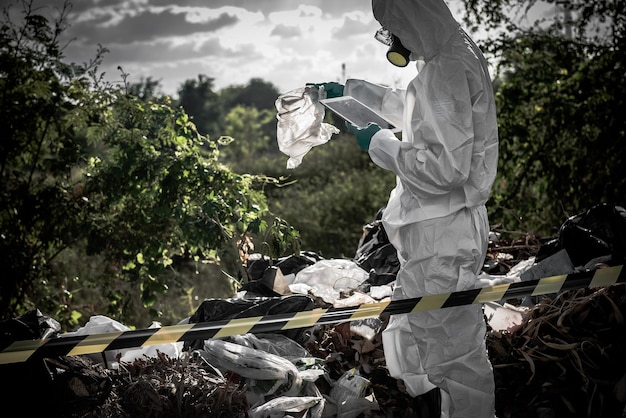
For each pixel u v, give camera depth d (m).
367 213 11.84
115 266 6.27
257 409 3.44
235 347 3.73
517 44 7.99
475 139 3.19
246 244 5.32
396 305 3.21
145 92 7.56
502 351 3.83
